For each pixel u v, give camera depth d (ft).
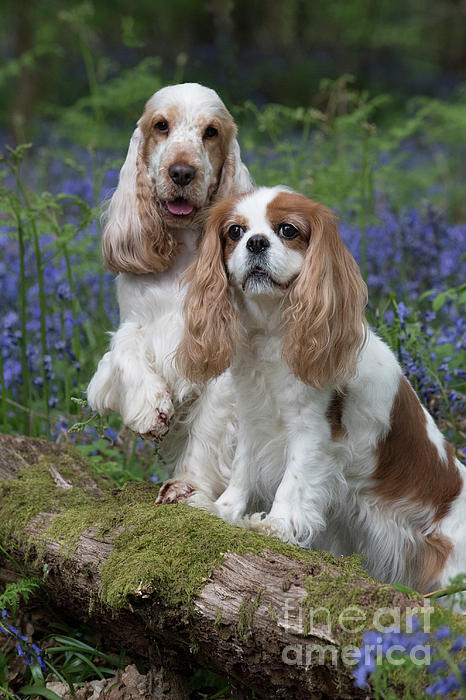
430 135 38.58
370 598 10.44
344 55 76.18
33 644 12.94
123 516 13.15
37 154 48.06
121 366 15.71
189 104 15.66
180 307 15.66
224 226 13.67
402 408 14.65
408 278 25.38
